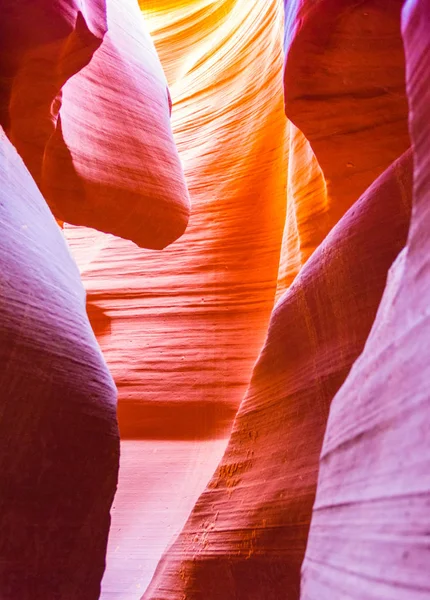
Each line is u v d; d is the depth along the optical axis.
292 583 3.95
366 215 4.10
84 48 6.20
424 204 1.54
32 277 3.59
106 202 7.93
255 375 5.30
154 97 9.43
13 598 3.04
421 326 1.38
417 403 1.28
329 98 5.25
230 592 4.55
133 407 14.02
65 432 3.49
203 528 5.13
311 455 4.14
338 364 4.02
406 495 1.21
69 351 3.70
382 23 4.39
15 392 3.18
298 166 9.03
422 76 1.59
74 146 7.42
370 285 3.87
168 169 8.88
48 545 3.31
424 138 1.57
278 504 4.29
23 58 5.56
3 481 3.08
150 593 5.39
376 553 1.28
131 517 10.48
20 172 4.38
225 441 12.87
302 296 4.64
